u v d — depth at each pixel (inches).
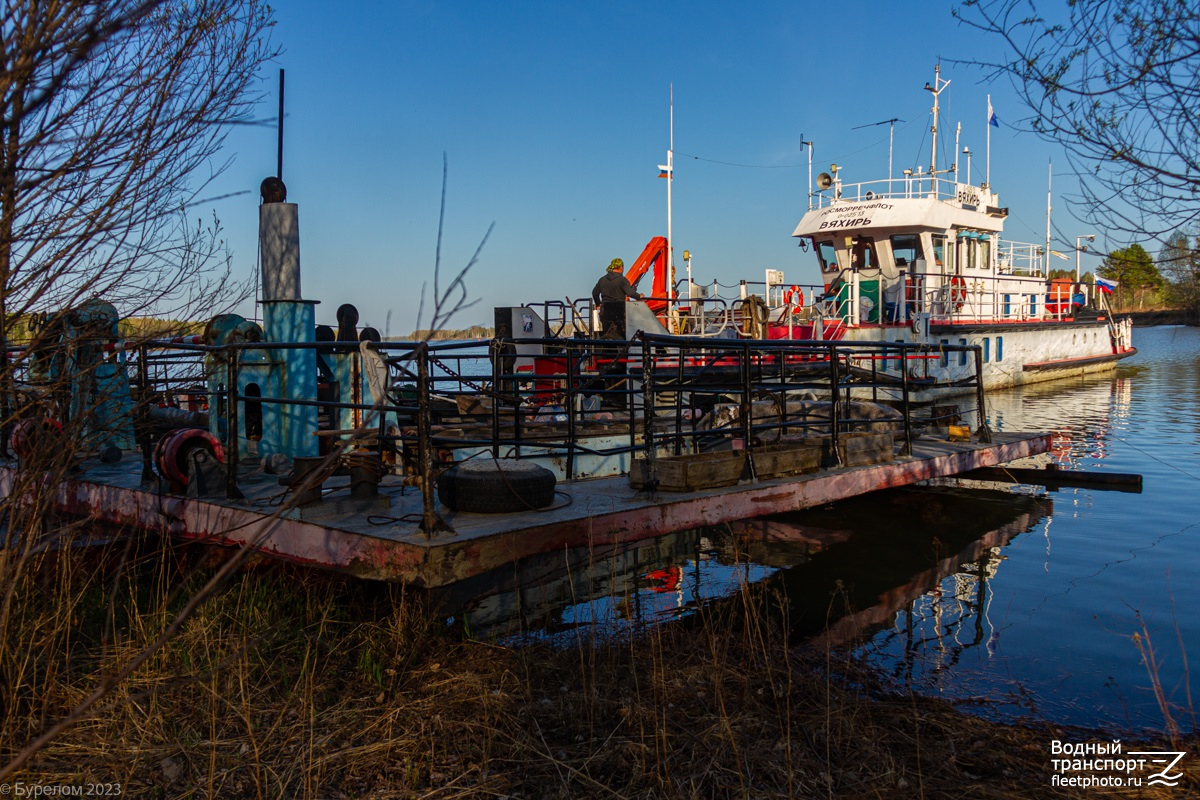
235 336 278.7
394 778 151.2
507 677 195.6
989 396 975.6
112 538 259.9
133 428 251.3
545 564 227.9
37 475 175.2
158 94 150.6
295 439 276.2
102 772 150.0
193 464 243.8
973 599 269.9
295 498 105.2
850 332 883.4
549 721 174.6
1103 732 175.9
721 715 173.0
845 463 341.1
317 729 166.6
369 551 200.4
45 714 161.8
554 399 448.8
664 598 272.2
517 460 243.9
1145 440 621.6
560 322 624.4
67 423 186.4
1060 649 225.1
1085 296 1407.5
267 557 237.1
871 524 377.7
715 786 147.6
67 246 146.6
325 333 326.6
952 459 386.6
